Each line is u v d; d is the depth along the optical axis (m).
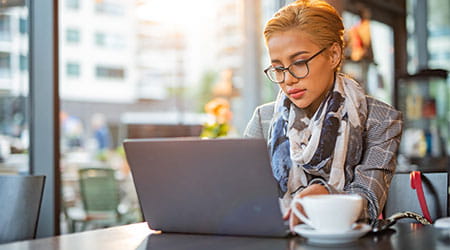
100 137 3.91
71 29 3.75
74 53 3.78
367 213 1.13
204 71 4.30
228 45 4.23
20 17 2.56
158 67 4.29
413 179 1.37
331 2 3.67
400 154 3.93
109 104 4.04
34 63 2.55
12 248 1.04
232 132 3.85
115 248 1.01
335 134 1.29
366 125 1.32
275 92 3.98
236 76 4.18
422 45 4.76
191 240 1.06
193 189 1.08
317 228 0.98
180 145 1.06
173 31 4.30
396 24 4.51
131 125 4.11
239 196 1.04
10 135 2.59
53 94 2.51
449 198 1.41
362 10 4.05
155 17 4.28
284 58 1.22
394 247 0.92
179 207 1.11
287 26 1.21
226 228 1.08
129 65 4.20
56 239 1.12
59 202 2.55
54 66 2.51
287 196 1.36
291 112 1.37
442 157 3.89
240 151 1.01
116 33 4.10
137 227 1.24
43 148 2.54
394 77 4.04
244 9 4.16
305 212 1.02
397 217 1.17
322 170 1.31
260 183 1.01
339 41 1.25
